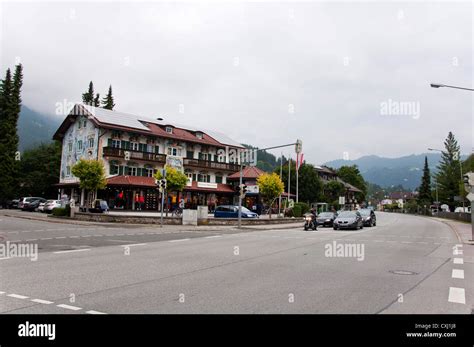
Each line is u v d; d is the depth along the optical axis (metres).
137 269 10.12
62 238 18.31
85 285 8.06
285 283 8.58
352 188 114.44
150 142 54.06
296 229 31.08
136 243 16.98
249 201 61.16
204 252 14.06
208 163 59.81
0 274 9.12
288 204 54.44
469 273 10.39
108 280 8.62
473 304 7.02
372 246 17.28
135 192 50.22
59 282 8.30
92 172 36.19
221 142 64.62
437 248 17.06
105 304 6.64
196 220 31.59
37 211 52.38
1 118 63.28
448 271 10.70
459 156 78.06
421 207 101.50
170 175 37.88
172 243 17.33
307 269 10.53
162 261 11.63
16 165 62.56
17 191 63.97
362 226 33.16
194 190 55.62
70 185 51.47
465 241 20.84
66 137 57.12
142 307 6.50
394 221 51.09
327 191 93.94
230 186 62.19
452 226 38.09
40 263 10.81
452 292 7.96
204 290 7.79
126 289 7.77
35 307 6.42
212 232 25.33
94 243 16.48
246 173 61.44
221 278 9.06
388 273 10.16
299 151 32.22
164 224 31.34
